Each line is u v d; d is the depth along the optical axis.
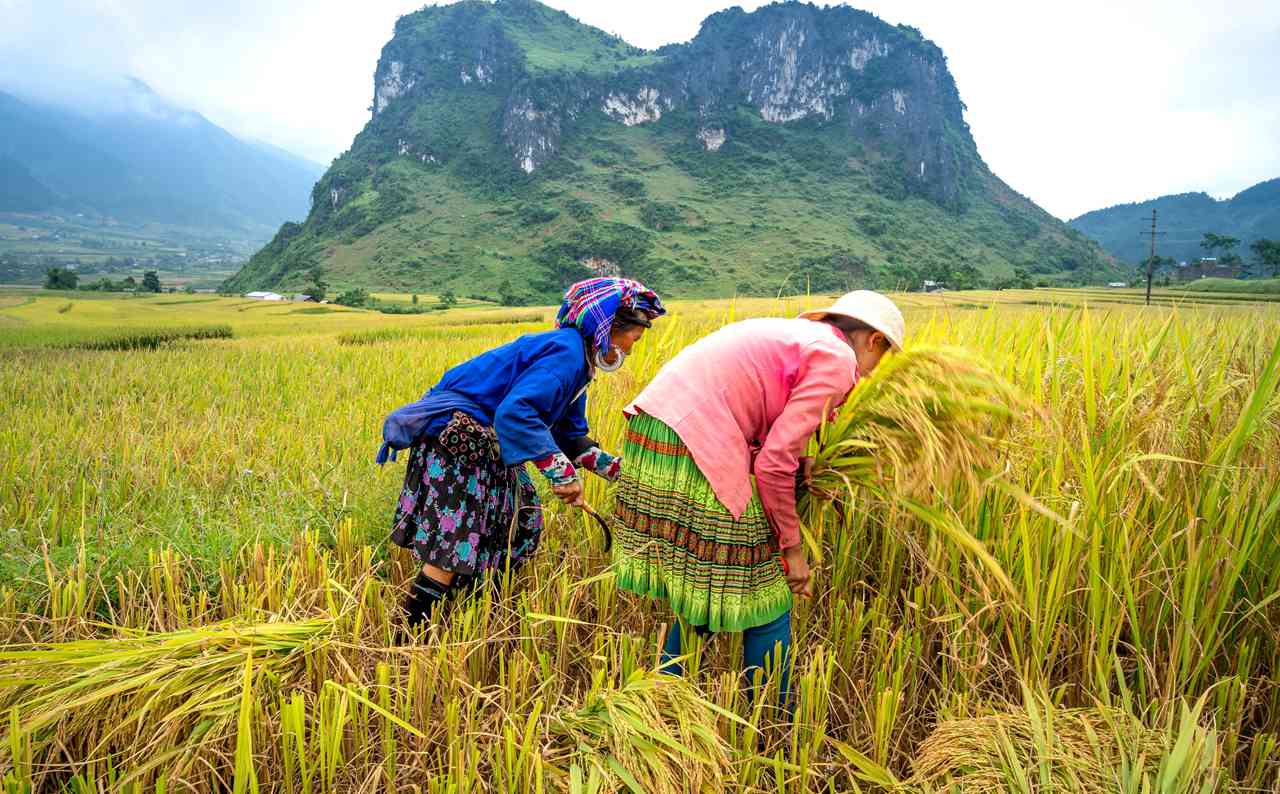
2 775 1.64
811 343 2.07
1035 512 2.26
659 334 3.65
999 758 1.76
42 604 2.42
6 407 6.14
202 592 2.40
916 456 2.05
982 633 2.18
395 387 7.36
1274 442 2.34
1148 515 2.38
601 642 2.28
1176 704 2.04
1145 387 2.46
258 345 15.42
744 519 2.12
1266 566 2.21
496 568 2.51
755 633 2.21
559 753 1.82
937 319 3.52
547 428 2.28
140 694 1.81
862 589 2.64
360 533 3.02
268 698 1.90
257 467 3.95
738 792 1.85
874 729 1.99
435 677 1.94
